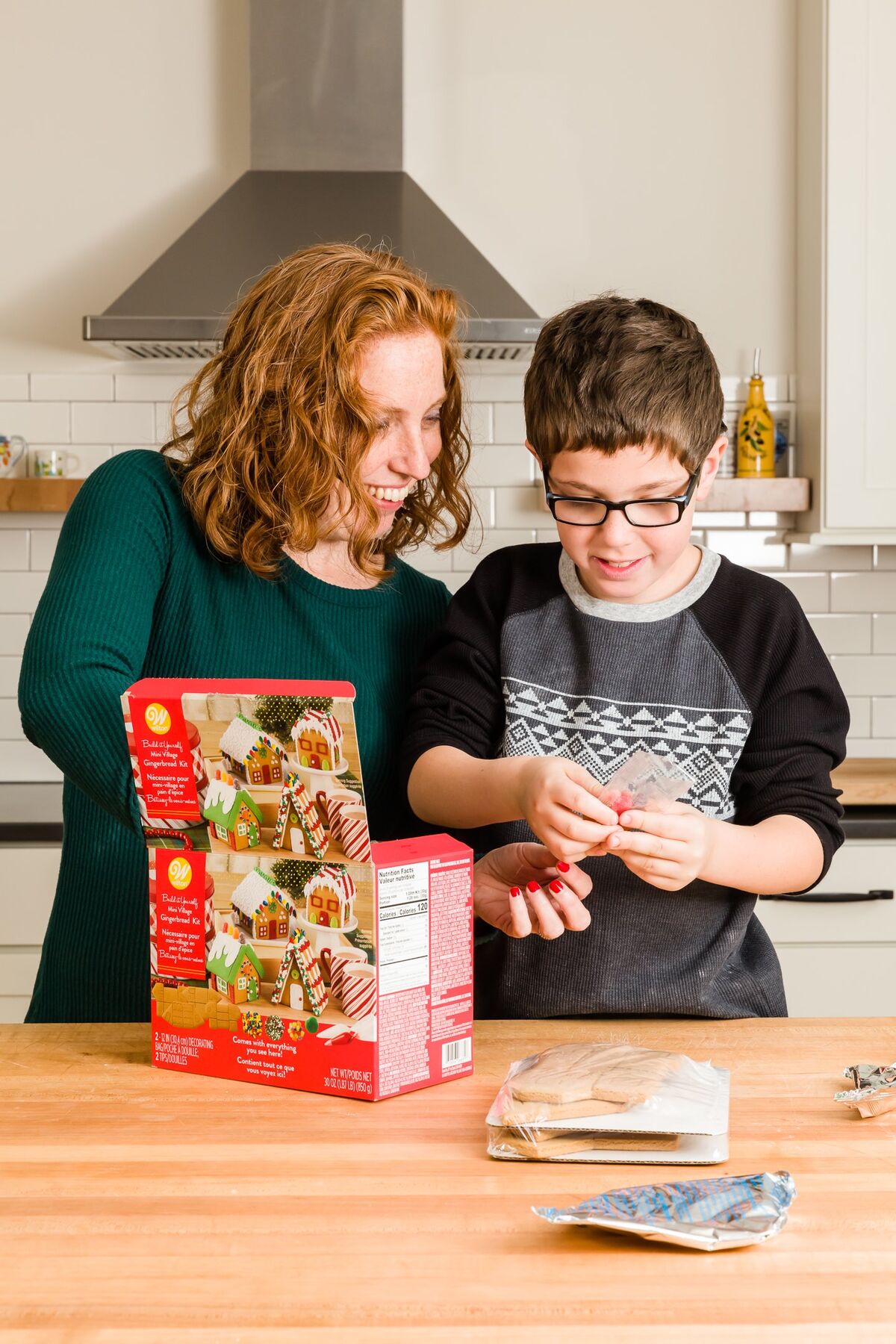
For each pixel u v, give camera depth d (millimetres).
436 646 1230
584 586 1175
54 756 974
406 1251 607
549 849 943
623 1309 555
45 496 2686
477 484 2895
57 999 1229
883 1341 534
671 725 1109
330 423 1090
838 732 1125
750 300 2889
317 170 2744
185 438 1254
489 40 2859
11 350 2865
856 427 2635
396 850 833
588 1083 730
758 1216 613
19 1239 618
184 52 2828
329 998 809
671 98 2867
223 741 815
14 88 2830
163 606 1192
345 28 2729
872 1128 748
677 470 1022
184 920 852
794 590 2930
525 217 2879
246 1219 638
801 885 999
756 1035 928
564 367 1028
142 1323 544
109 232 2846
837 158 2604
